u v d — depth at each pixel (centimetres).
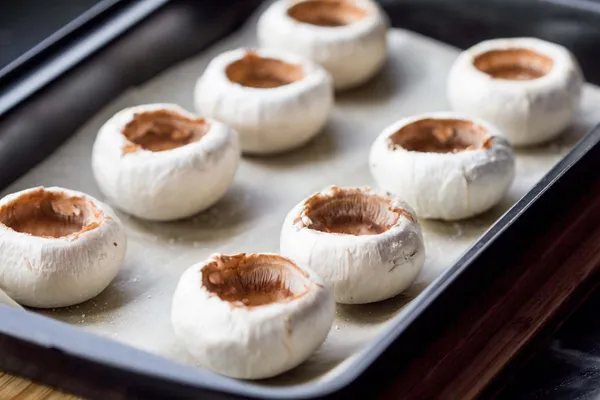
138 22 56
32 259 46
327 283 46
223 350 42
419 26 62
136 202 50
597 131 49
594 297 48
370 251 46
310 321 43
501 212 51
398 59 61
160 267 49
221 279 44
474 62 57
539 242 45
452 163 50
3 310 41
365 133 56
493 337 43
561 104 54
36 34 64
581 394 44
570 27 59
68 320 46
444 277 42
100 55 54
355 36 58
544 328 44
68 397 42
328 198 48
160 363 39
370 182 53
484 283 43
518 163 54
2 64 62
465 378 42
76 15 66
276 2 62
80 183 52
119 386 39
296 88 54
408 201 51
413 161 50
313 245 46
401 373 40
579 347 46
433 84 59
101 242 46
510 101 54
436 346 41
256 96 54
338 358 44
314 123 55
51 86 52
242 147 55
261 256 45
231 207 52
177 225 51
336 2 61
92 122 54
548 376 45
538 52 57
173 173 50
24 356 40
